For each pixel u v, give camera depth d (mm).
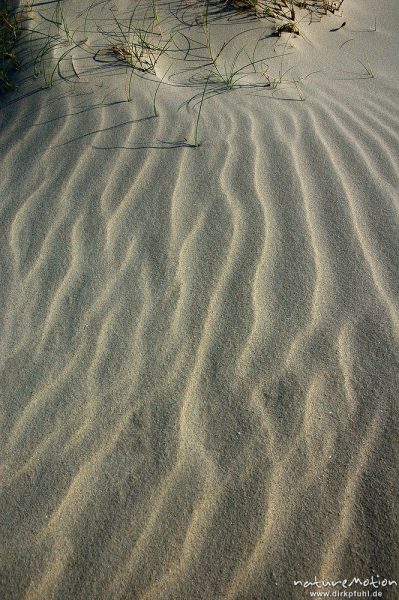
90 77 3721
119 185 2957
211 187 2906
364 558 1684
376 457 1887
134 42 3994
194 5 4328
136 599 1640
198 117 3381
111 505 1825
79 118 3430
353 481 1838
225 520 1776
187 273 2494
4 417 2055
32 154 3240
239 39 4117
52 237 2711
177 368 2162
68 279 2506
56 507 1828
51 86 3680
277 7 4402
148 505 1819
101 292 2441
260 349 2199
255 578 1662
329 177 2949
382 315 2281
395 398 2033
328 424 1979
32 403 2090
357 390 2062
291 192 2861
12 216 2848
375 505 1781
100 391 2111
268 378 2113
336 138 3246
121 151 3170
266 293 2393
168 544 1737
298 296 2373
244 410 2031
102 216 2793
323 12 4531
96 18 4176
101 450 1954
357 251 2541
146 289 2441
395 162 3049
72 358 2217
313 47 4184
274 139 3225
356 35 4367
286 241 2605
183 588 1653
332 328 2252
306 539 1727
